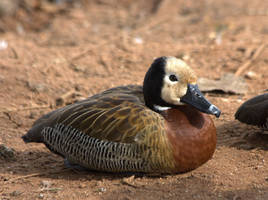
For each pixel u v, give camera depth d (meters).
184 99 9.05
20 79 15.16
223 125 11.68
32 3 27.03
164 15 24.56
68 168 10.05
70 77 15.80
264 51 16.94
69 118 9.50
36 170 10.09
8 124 12.73
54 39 21.23
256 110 10.50
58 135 9.61
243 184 8.63
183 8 25.38
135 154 8.80
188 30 21.16
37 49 18.75
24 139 10.23
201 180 8.88
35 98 14.29
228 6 24.50
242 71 15.48
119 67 16.66
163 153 8.75
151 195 8.44
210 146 9.10
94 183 9.10
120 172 9.21
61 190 8.93
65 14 26.27
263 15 22.09
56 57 17.56
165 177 9.12
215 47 17.97
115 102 9.45
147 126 8.80
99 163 9.15
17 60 16.94
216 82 14.40
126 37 20.58
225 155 10.05
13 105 13.80
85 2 28.31
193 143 8.86
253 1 24.83
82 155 9.30
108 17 25.33
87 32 22.42
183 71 9.05
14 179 9.58
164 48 18.44
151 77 9.22
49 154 10.99
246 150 10.20
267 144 10.42
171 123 8.94
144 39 20.22
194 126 8.95
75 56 17.75
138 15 25.36
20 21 25.17
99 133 9.05
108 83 15.27
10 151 10.71
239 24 20.98
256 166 9.39
